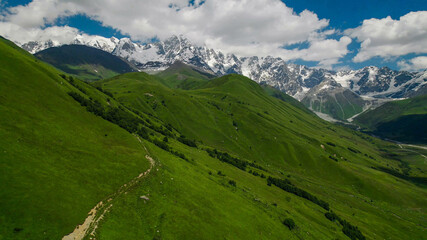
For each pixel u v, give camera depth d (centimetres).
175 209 7044
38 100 9638
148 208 6538
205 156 16662
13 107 8100
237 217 8488
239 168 17888
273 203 12075
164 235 5888
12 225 4400
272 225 9294
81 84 17700
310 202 15512
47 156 6662
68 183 6047
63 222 4956
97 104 14088
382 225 15862
